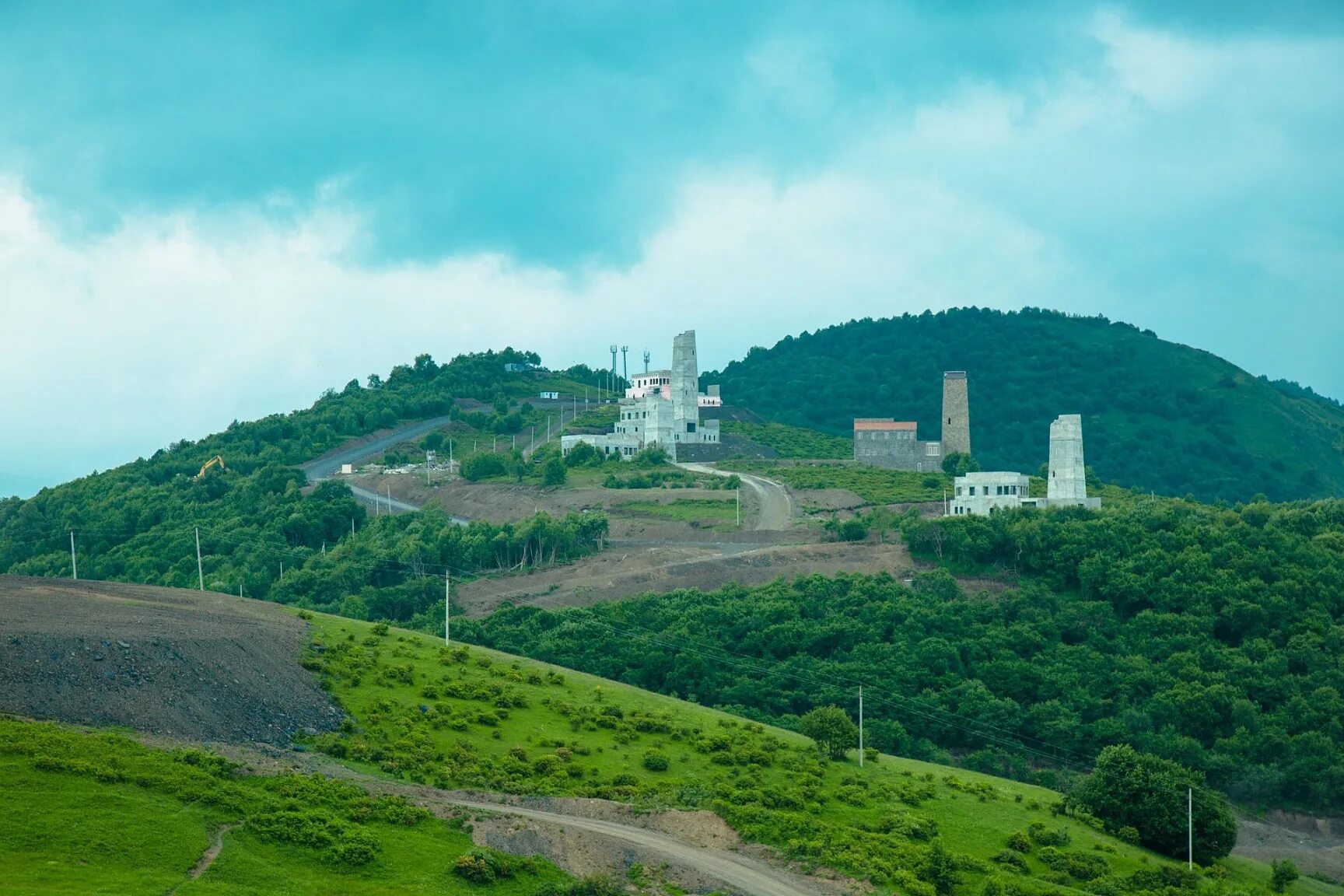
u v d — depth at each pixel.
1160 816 174.50
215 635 167.50
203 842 123.50
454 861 130.25
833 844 151.75
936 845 153.00
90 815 122.12
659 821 151.88
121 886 113.38
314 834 129.12
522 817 144.62
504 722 175.88
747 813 155.38
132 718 143.88
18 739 130.12
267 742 151.25
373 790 142.38
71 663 146.75
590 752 170.12
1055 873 157.00
